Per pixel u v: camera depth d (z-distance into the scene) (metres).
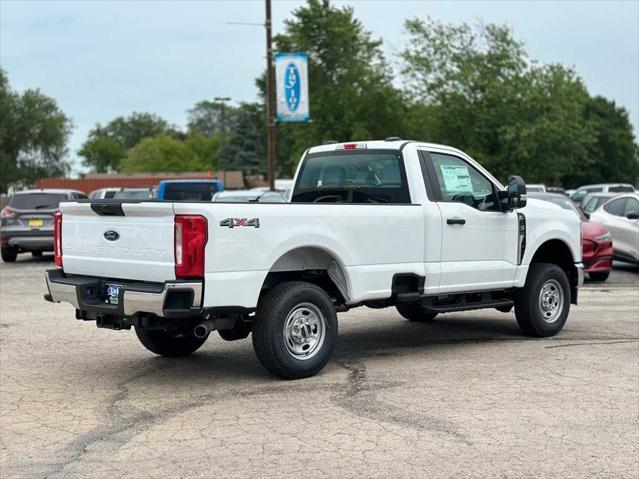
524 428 6.00
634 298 13.24
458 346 9.17
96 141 155.38
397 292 8.31
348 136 51.22
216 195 20.27
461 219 8.71
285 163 75.38
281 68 30.61
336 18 55.03
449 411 6.45
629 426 6.06
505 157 46.44
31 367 8.32
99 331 10.43
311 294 7.53
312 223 7.50
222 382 7.55
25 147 76.25
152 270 6.95
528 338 9.66
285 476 5.06
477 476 5.03
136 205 6.94
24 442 5.86
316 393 7.06
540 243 9.56
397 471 5.12
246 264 7.02
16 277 17.55
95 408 6.74
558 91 46.53
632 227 16.98
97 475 5.15
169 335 8.59
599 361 8.27
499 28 47.12
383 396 6.93
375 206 8.01
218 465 5.28
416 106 48.38
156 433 6.01
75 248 7.69
